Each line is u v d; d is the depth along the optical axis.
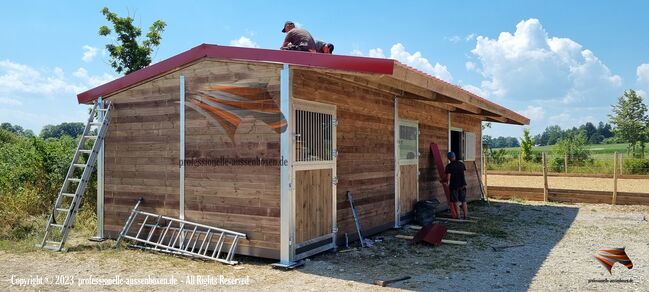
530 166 26.02
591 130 99.25
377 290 5.66
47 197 11.57
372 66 6.07
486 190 16.20
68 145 13.79
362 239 8.41
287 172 6.70
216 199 7.41
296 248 6.95
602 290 5.71
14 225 9.66
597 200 14.63
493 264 7.00
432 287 5.79
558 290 5.70
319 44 8.45
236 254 7.28
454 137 14.38
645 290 5.72
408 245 8.30
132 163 8.35
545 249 8.10
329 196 7.76
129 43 16.64
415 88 8.81
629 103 38.00
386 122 9.65
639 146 40.25
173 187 7.88
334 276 6.28
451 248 8.10
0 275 6.34
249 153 7.10
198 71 7.62
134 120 8.34
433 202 10.91
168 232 7.89
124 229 8.11
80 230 9.57
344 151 8.16
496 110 11.45
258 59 6.91
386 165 9.64
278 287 5.78
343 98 8.10
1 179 12.31
